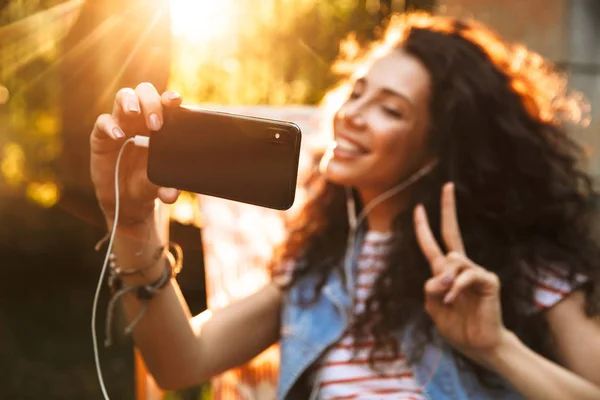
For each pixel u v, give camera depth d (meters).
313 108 3.21
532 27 4.33
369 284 2.08
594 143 4.25
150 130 1.53
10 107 6.12
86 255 9.60
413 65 2.03
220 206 3.06
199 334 2.04
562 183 2.09
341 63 2.48
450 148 2.04
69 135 1.91
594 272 1.93
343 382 1.98
